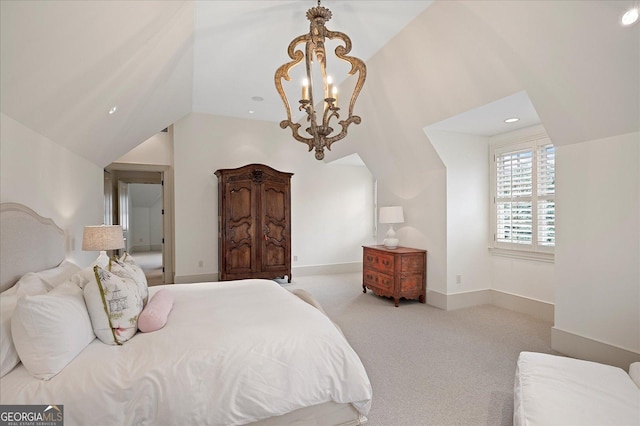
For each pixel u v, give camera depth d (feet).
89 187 12.77
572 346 8.90
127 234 28.02
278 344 5.34
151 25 7.20
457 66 9.59
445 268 13.53
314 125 6.59
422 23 9.11
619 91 7.23
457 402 6.83
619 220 7.95
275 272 18.13
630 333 7.77
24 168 7.41
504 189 13.64
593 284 8.48
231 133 18.86
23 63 5.42
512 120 11.77
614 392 4.85
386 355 9.09
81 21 5.45
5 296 5.36
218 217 18.26
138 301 5.96
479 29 8.25
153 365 4.68
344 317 12.43
